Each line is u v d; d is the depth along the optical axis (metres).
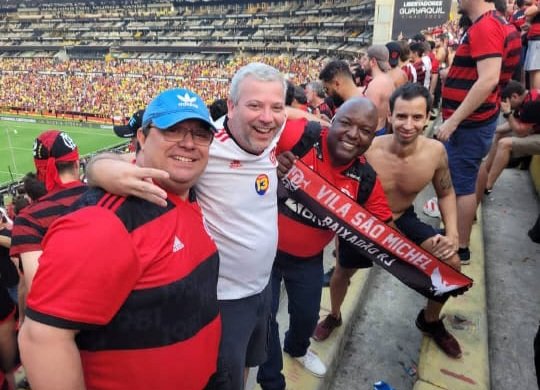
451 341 3.40
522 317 3.95
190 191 1.98
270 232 2.45
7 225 4.48
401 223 3.60
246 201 2.28
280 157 2.86
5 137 40.50
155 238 1.58
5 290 3.67
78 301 1.40
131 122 3.88
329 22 51.44
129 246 1.49
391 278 5.00
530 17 6.44
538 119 4.79
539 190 6.15
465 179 4.20
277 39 56.84
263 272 2.51
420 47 9.27
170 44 63.38
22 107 51.44
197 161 1.74
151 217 1.60
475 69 4.08
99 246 1.42
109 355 1.59
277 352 3.00
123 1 67.31
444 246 3.33
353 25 47.81
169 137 1.66
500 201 6.23
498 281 4.44
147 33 66.12
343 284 3.55
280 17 57.47
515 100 5.48
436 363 3.32
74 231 1.44
